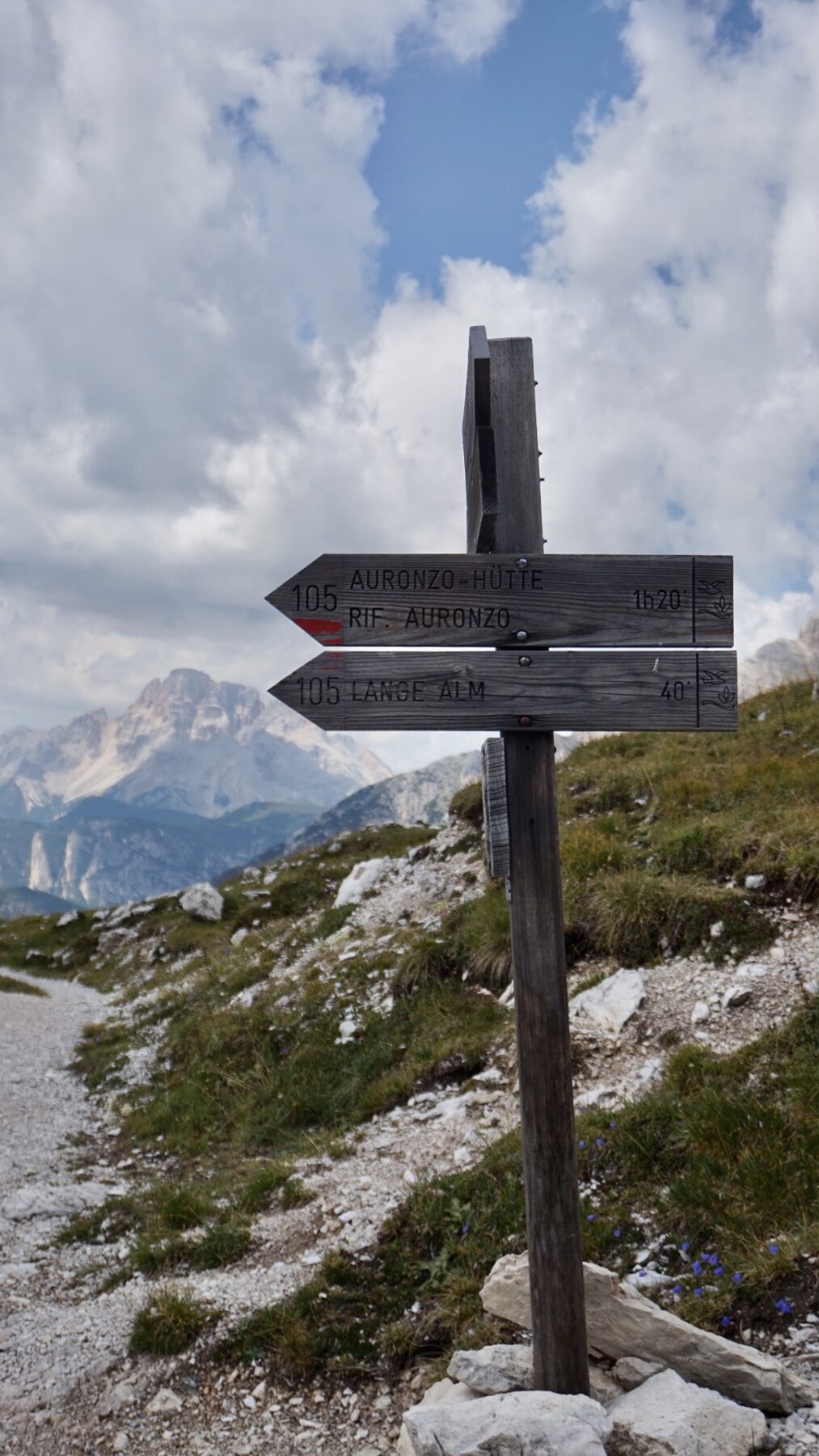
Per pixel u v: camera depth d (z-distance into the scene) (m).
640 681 1.59
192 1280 2.36
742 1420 1.47
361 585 1.59
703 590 1.61
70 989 8.62
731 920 3.17
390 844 8.23
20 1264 2.69
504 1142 2.48
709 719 1.59
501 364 1.67
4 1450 1.84
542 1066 1.54
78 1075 5.49
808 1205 1.97
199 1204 2.85
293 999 4.71
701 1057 2.54
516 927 1.57
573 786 5.26
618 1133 2.32
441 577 1.59
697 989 2.95
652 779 4.72
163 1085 4.72
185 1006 5.99
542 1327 1.53
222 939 7.89
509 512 1.64
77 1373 2.03
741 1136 2.20
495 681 1.58
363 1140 3.03
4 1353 2.15
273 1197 2.79
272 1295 2.15
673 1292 1.88
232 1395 1.91
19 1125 4.38
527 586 1.60
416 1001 3.98
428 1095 3.22
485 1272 2.08
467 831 5.95
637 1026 2.88
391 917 5.35
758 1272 1.83
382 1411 1.82
